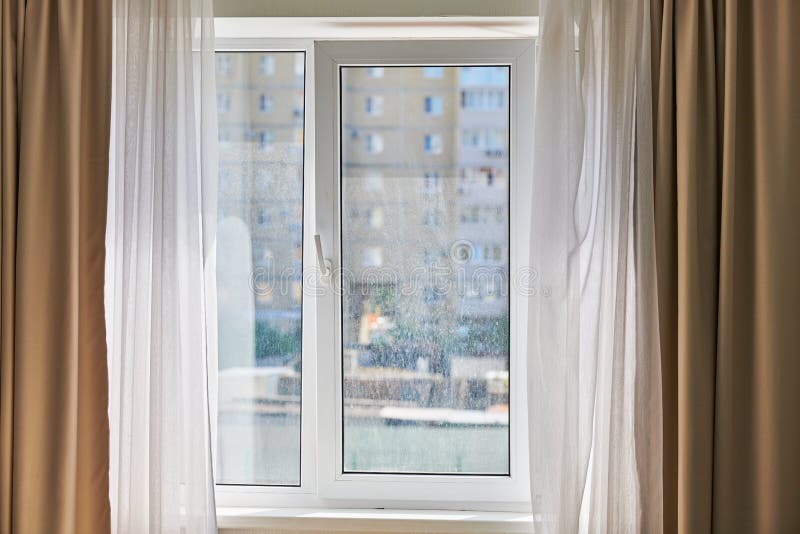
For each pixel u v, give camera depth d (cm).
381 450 200
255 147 201
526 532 187
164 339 174
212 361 183
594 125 174
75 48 174
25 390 171
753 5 170
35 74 173
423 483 198
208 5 178
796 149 169
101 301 177
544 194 173
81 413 175
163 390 175
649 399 170
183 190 178
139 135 176
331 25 192
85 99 176
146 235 177
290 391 202
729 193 168
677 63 170
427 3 187
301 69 201
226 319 200
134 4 176
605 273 176
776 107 169
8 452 171
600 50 174
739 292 172
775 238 168
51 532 170
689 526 165
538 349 173
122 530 175
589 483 178
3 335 173
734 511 169
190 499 175
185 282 178
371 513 194
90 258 176
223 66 200
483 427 199
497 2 186
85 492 174
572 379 170
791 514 167
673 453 172
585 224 174
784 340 168
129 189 175
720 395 167
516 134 197
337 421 199
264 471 201
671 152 171
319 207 198
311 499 198
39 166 173
